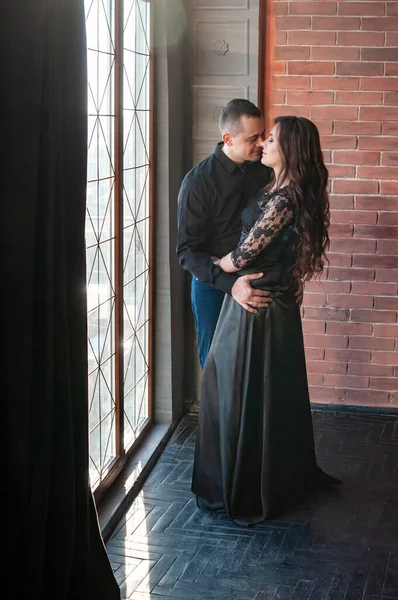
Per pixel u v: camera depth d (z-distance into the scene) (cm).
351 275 507
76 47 256
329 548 363
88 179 351
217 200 403
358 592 329
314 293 512
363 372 517
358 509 399
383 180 494
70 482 267
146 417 480
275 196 368
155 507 398
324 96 489
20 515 239
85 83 263
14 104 221
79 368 279
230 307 386
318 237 374
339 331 514
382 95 485
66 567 268
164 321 479
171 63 456
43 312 244
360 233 502
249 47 483
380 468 443
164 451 462
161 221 467
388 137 489
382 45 479
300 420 400
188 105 495
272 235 368
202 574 341
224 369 385
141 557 354
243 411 382
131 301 434
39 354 246
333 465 446
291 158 364
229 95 490
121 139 388
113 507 385
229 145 398
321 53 485
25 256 231
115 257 396
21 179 226
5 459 234
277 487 388
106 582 310
